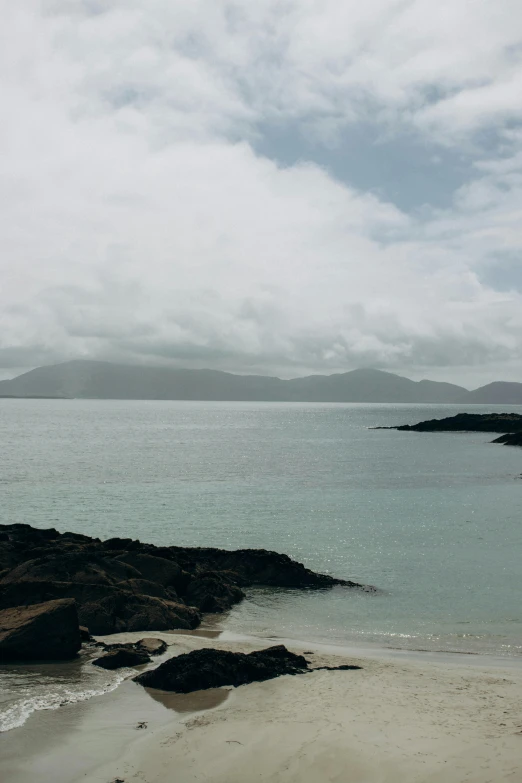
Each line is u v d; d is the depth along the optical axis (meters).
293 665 16.03
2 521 41.69
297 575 26.72
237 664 15.08
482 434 157.88
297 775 10.23
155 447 109.56
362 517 42.78
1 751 11.08
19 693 13.74
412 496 53.31
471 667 16.62
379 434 159.00
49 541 28.80
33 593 19.86
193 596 23.58
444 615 22.33
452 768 10.14
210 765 10.64
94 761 10.82
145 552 27.31
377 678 15.31
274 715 12.74
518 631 20.53
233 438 139.25
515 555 31.80
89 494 53.66
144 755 11.01
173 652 17.08
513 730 11.73
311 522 40.84
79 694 13.78
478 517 42.97
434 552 32.44
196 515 43.50
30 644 15.78
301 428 192.00
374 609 23.11
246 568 27.33
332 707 13.18
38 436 136.38
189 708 13.16
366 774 10.13
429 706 13.24
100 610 19.70
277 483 61.69
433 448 112.25
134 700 13.53
